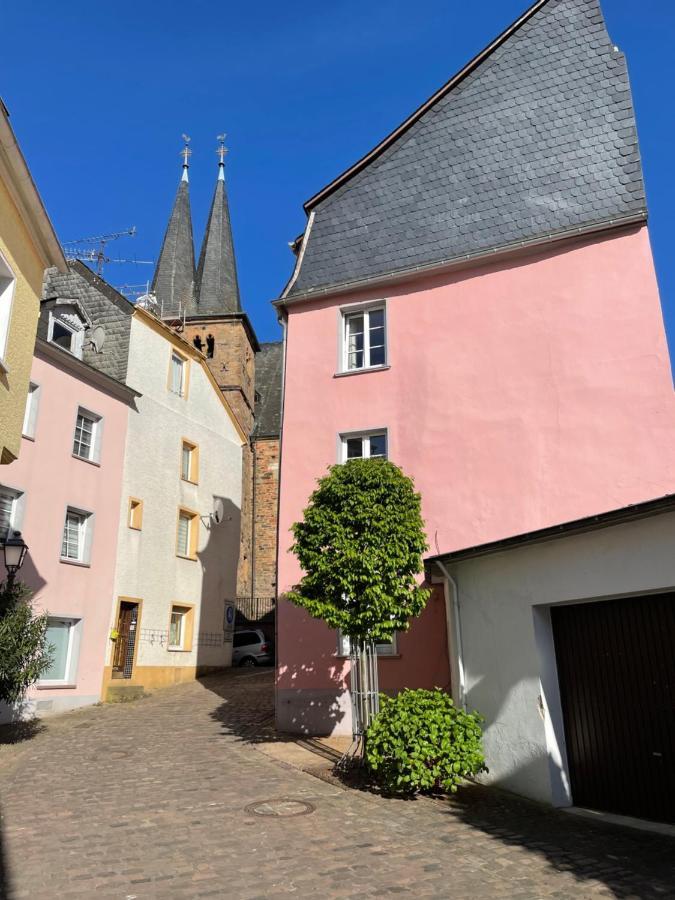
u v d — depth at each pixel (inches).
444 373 530.6
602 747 312.5
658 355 470.3
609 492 460.1
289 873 222.7
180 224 1930.4
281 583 529.0
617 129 534.6
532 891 209.3
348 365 581.9
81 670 714.2
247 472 1464.1
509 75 592.1
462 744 325.7
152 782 354.3
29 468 684.1
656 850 246.1
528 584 348.2
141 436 858.1
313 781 354.0
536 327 511.2
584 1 588.7
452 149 589.3
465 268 547.2
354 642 392.2
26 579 663.1
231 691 764.0
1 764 416.8
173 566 888.3
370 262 582.2
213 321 1520.7
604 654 320.2
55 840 254.8
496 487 492.4
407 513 382.9
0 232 374.6
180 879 216.7
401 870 226.5
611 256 501.7
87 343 844.0
